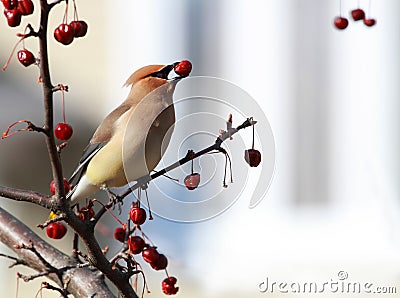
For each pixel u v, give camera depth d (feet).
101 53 43.86
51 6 14.88
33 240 21.26
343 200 40.93
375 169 40.52
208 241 39.70
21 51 15.70
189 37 43.47
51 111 15.76
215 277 38.93
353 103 41.22
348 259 38.60
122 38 43.86
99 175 22.61
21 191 17.11
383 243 38.60
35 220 42.01
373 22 28.04
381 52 40.93
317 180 41.32
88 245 17.47
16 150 41.11
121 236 19.75
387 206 39.75
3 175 40.93
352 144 41.09
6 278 40.68
